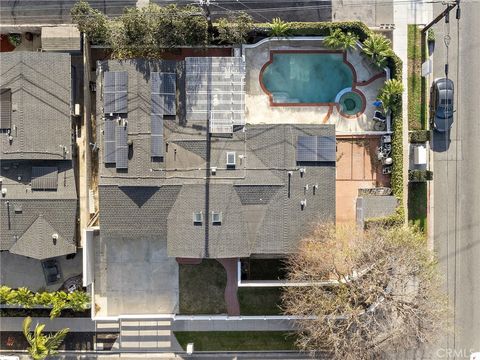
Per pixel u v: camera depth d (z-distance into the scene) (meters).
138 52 34.56
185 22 33.38
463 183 37.00
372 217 34.53
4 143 33.12
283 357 36.66
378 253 31.41
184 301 36.16
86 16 33.75
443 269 36.97
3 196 33.69
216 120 33.72
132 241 36.06
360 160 36.34
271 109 36.22
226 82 33.94
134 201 33.44
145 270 36.09
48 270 35.91
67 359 36.69
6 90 33.12
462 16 36.72
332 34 34.56
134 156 33.50
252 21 35.06
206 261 36.12
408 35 36.66
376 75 36.19
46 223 33.88
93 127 35.66
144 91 33.59
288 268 33.09
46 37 34.19
